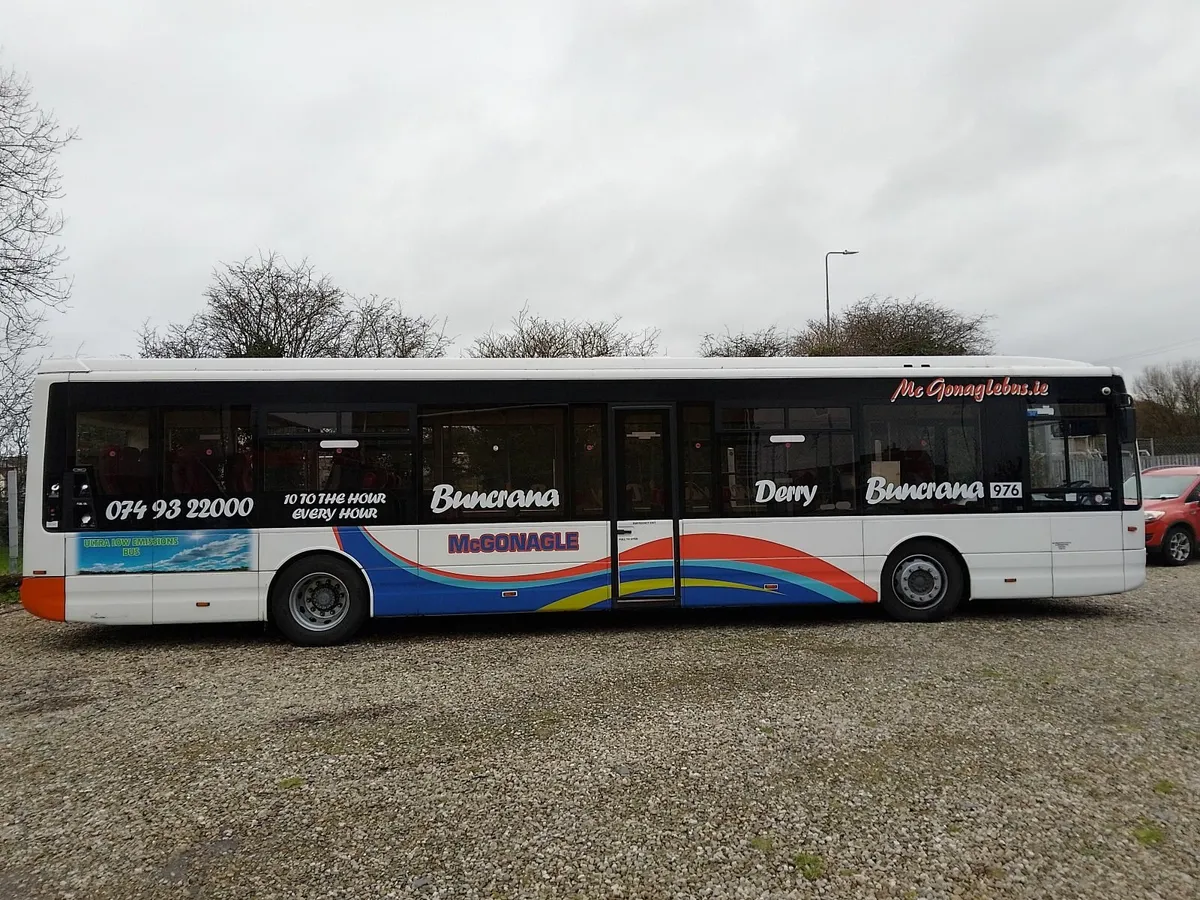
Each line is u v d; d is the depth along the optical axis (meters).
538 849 3.26
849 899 2.85
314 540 7.41
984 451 8.00
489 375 7.71
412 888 2.97
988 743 4.36
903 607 7.97
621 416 7.79
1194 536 12.61
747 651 6.75
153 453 7.29
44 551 7.15
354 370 7.58
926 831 3.34
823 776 3.94
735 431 7.85
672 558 7.75
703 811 3.57
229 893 2.97
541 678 5.98
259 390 7.44
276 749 4.50
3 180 12.10
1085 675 5.76
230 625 8.45
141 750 4.53
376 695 5.59
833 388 7.95
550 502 7.68
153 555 7.24
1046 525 7.97
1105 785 3.78
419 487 7.54
